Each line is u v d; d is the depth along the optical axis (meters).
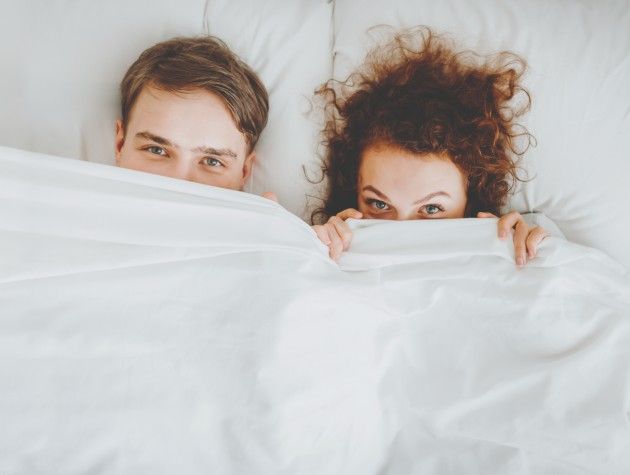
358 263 0.78
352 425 0.69
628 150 0.86
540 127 0.87
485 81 0.88
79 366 0.66
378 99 0.89
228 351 0.67
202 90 0.84
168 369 0.66
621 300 0.77
